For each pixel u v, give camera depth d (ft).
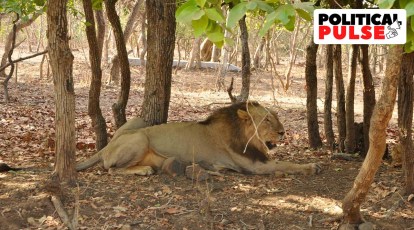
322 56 107.65
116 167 23.07
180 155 23.30
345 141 27.40
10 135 35.81
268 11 10.36
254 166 23.44
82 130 38.50
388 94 13.79
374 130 14.62
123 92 27.63
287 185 21.85
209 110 50.93
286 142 33.24
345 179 22.57
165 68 25.11
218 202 20.10
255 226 18.47
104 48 89.61
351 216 17.62
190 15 10.05
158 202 19.90
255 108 23.06
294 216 19.13
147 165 23.38
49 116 45.44
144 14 85.61
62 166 20.38
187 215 18.95
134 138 23.04
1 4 24.44
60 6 18.94
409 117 19.66
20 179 22.02
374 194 20.88
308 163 25.70
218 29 10.76
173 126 23.72
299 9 10.71
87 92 63.05
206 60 112.37
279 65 105.81
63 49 19.38
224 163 23.68
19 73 81.66
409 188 20.11
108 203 19.67
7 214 18.62
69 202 19.56
